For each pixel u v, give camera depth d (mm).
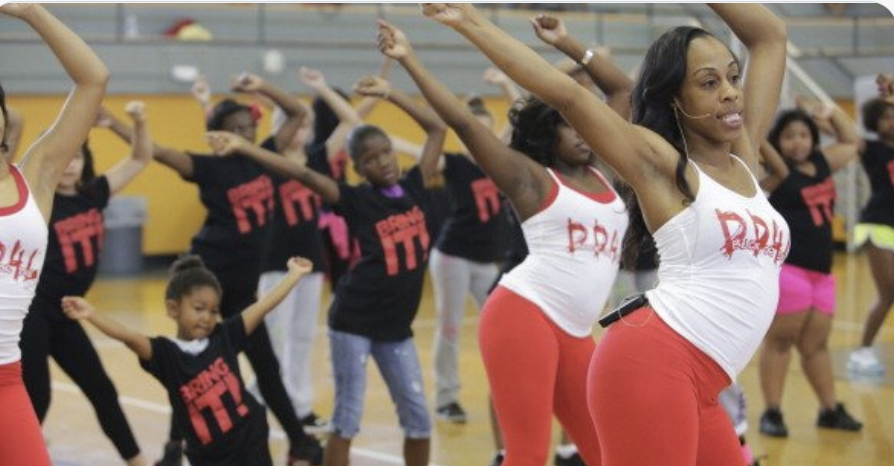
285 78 14734
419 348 10273
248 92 7316
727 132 3502
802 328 7477
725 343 3482
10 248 3604
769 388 7398
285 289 5699
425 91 4801
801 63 15578
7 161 3709
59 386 8703
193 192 15367
